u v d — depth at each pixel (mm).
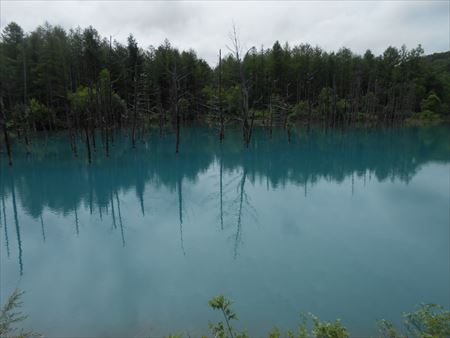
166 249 11836
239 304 8219
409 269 10023
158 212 16531
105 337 7133
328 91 62938
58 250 11938
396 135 49375
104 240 12812
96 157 31500
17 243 12609
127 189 21422
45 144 38969
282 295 8617
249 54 67125
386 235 12781
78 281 9633
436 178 22984
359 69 66188
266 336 6992
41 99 50438
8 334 6664
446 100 82562
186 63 64250
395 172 25312
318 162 30000
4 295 8930
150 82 54812
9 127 41688
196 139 45781
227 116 54594
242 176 25078
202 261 10742
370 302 8250
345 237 12656
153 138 46281
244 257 11016
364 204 17094
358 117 64312
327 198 18359
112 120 45906
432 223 14117
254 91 63875
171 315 7859
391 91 68125
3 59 45844
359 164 28750
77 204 18078
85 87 46781
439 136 47906
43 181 23234
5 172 25547
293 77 72812
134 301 8477
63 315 7957
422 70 84125
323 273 9797
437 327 5387
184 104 58875
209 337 6957
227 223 14523
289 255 11109
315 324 5430
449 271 9875
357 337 6887
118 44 56312
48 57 47938
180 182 23359
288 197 18766
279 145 39844
